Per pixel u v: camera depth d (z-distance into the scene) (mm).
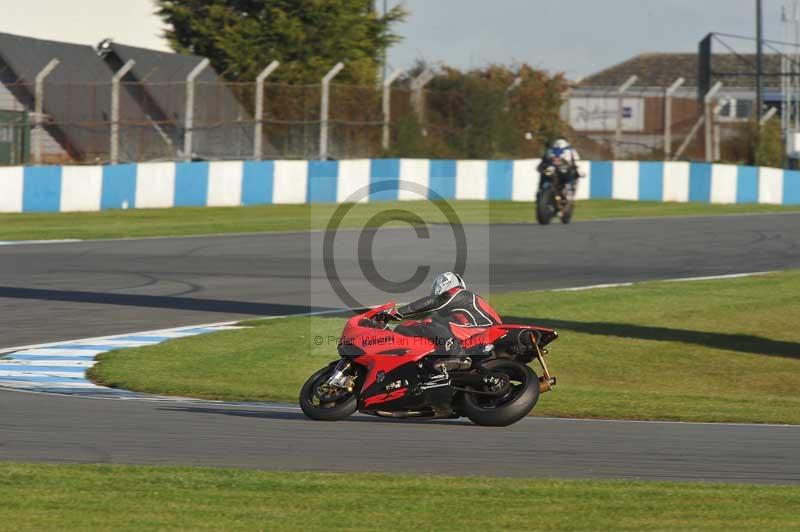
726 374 44312
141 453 26703
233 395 37000
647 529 20734
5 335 46875
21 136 96312
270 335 48062
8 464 24953
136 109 106062
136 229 82750
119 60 123188
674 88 128875
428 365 30344
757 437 30453
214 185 99750
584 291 60688
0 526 20234
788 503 22688
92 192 92688
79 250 72312
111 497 22359
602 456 27391
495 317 31781
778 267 72375
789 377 44031
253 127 106000
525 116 128750
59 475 24016
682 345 48781
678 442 29375
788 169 140625
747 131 141750
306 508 21812
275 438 28859
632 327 51906
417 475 24812
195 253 72562
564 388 39312
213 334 48031
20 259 67875
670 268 71000
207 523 20703
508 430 30656
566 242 82125
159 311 53312
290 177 103625
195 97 104750
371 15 142875
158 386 37781
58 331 48000
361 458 26625
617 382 42750
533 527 20797
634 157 129125
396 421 32031
